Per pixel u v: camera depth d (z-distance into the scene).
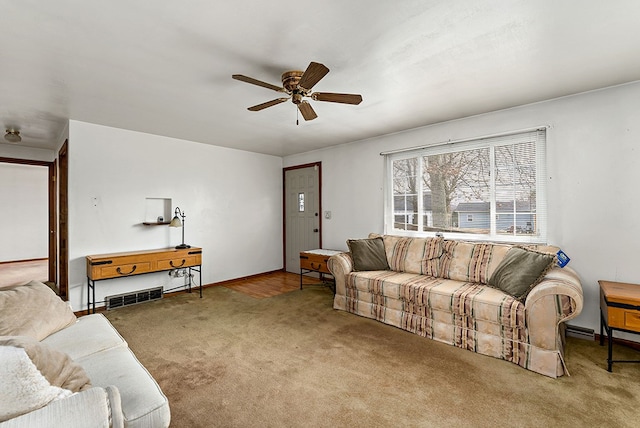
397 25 1.76
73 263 3.58
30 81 2.46
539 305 2.21
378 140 4.38
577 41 1.94
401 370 2.28
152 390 1.33
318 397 1.95
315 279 5.28
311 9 1.60
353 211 4.72
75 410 0.98
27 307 1.77
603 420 1.71
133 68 2.25
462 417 1.76
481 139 3.44
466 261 3.16
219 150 4.99
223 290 4.59
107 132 3.82
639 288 2.41
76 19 1.66
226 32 1.81
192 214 4.65
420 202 3.98
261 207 5.61
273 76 2.40
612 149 2.69
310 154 5.39
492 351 2.47
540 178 3.07
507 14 1.66
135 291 4.01
